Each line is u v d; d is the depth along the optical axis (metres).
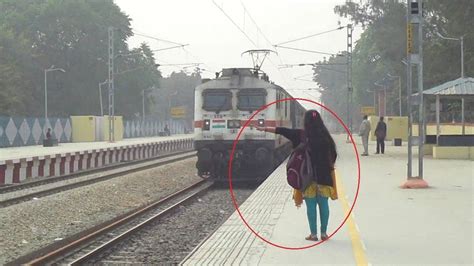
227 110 21.77
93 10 85.69
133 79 88.06
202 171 22.22
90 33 84.06
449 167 22.25
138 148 39.19
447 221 10.63
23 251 10.82
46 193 19.12
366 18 68.56
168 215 14.88
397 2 64.38
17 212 15.03
